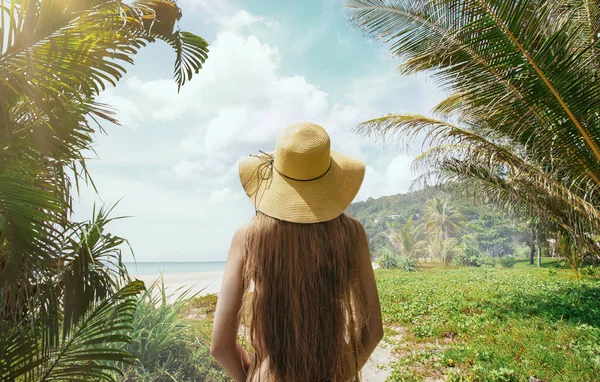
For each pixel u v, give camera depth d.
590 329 5.60
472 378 4.00
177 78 3.36
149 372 3.55
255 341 0.93
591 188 5.16
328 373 0.90
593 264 7.65
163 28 2.96
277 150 0.99
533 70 4.35
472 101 5.03
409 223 28.58
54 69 1.57
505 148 5.70
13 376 1.74
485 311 7.27
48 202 1.70
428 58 4.96
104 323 2.10
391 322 7.04
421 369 4.42
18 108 1.80
